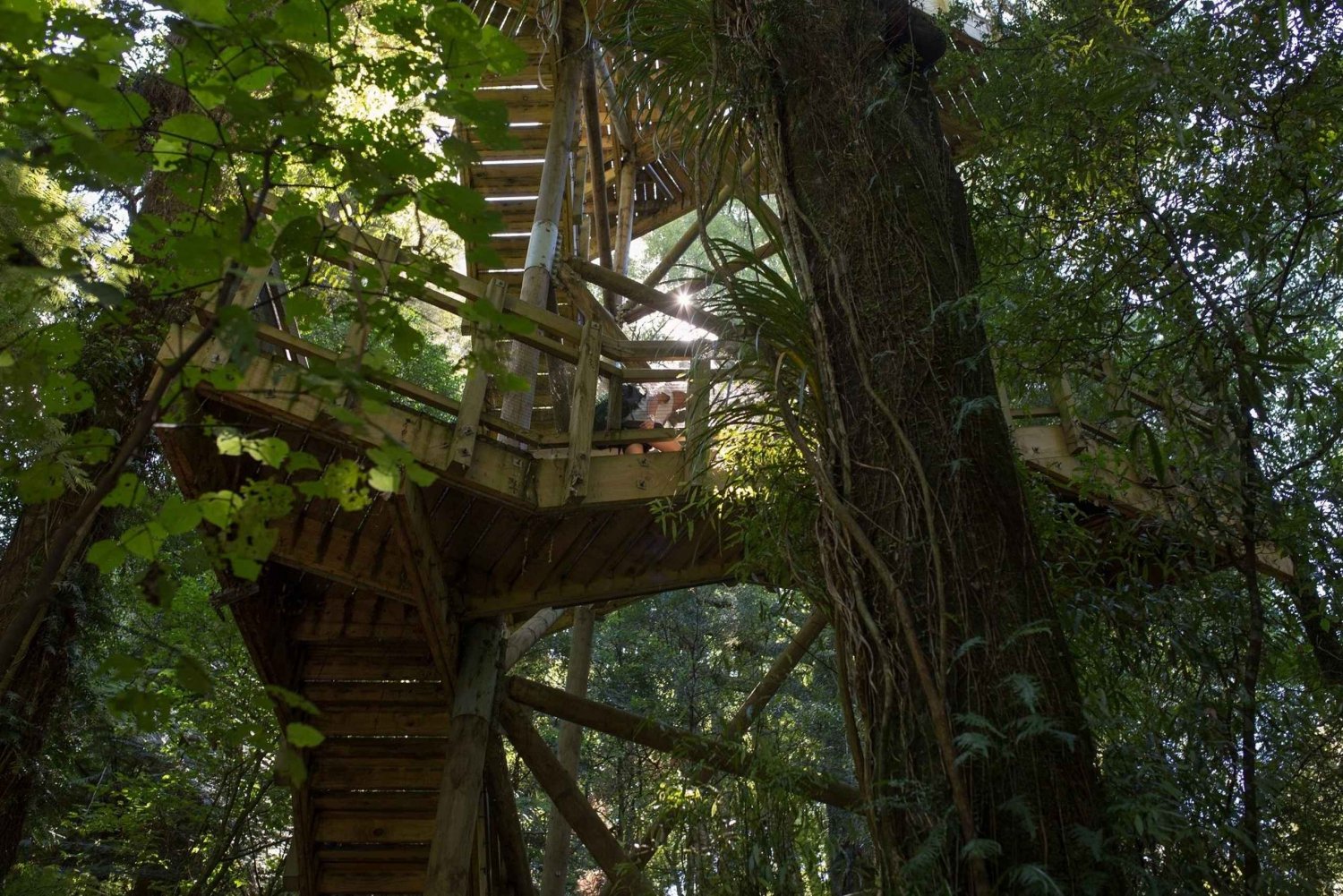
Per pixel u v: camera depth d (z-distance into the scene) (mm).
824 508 1975
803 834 2377
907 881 1540
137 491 1137
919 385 1922
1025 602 1738
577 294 3783
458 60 1271
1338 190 2037
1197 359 2223
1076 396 3471
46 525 4914
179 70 1129
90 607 5070
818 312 2107
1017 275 2555
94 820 6652
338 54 1275
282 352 3531
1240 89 2125
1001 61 2684
